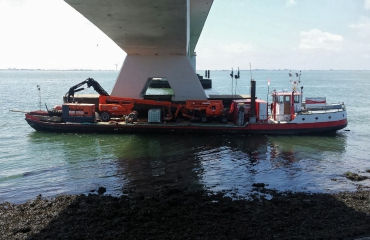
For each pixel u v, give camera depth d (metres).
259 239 12.60
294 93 33.44
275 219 14.34
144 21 26.62
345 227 13.61
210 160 24.45
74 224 13.81
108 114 34.72
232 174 21.33
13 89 107.56
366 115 47.44
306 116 32.41
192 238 12.61
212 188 18.78
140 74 39.59
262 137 31.70
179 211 15.09
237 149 27.55
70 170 22.03
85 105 33.66
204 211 15.14
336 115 32.88
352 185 19.23
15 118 43.19
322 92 97.31
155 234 12.95
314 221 14.16
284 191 18.28
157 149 27.44
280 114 33.44
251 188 18.77
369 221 14.16
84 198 16.73
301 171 21.97
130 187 18.92
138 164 23.38
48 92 94.88
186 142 29.81
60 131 33.41
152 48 36.81
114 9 23.38
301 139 31.05
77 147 28.06
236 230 13.27
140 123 33.50
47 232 13.14
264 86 128.75
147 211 14.89
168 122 34.03
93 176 20.83
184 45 35.16
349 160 24.61
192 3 39.84
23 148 27.80
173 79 39.44
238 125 32.53
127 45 35.69
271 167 22.84
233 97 39.69
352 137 32.22
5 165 23.16
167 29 29.09
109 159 24.58
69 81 180.62
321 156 25.66
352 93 92.69
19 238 12.72
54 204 16.02
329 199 16.75
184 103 38.31
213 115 33.94
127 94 39.59
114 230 13.27
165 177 20.67
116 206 15.67
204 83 100.88
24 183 19.59
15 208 15.61
